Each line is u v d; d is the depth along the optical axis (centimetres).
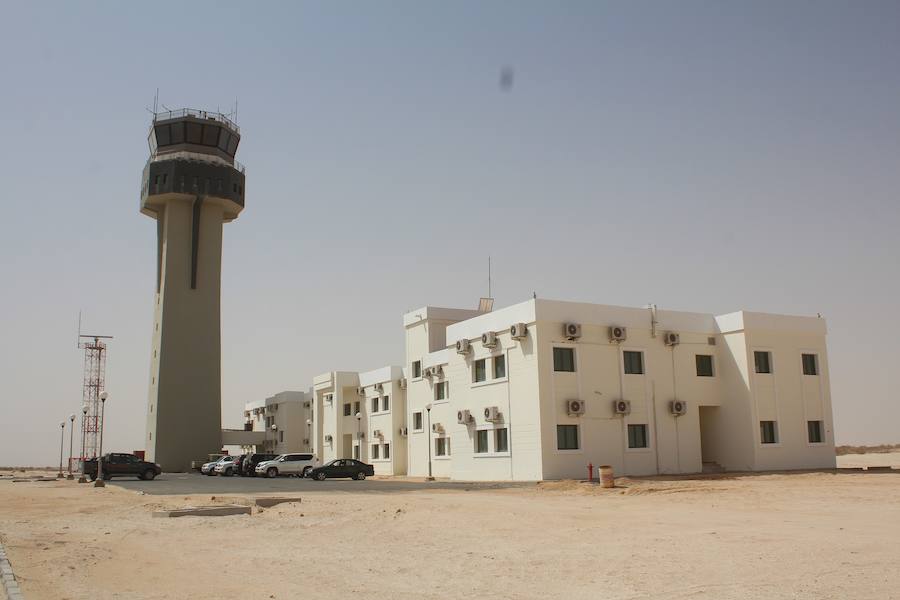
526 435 4203
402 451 6109
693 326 4756
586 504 2466
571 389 4219
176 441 7806
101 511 2617
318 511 2373
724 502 2450
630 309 4519
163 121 8200
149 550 1617
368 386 6650
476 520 2003
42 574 1285
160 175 8094
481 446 4634
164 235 8219
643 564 1268
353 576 1265
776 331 4784
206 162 8181
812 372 4925
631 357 4494
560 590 1095
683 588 1066
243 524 2092
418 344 5838
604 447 4262
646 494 2875
